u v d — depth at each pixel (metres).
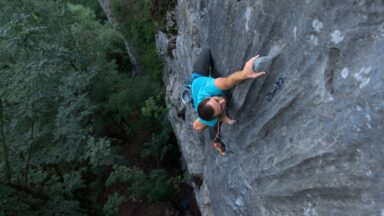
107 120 13.60
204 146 6.12
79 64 12.59
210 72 4.63
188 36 5.73
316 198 2.94
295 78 2.93
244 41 3.60
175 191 11.07
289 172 3.23
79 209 10.86
